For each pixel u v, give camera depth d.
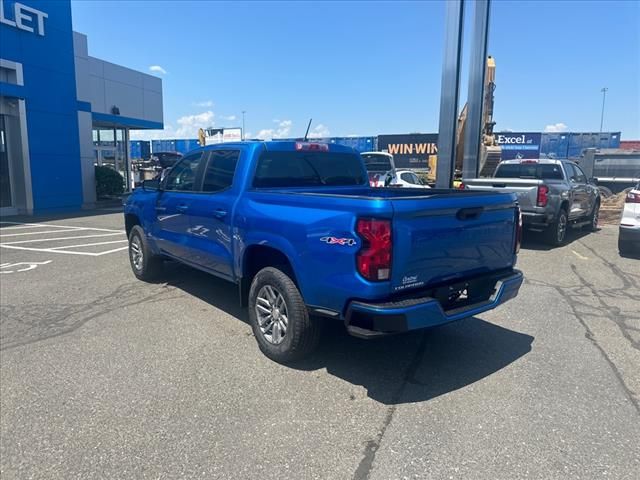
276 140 5.13
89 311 5.77
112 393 3.78
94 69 21.97
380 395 3.73
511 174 12.02
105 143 27.66
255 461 2.93
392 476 2.79
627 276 7.65
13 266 8.20
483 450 3.03
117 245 10.27
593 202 13.03
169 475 2.81
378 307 3.41
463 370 4.18
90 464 2.92
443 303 3.94
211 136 36.69
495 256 4.38
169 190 6.19
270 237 4.22
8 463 2.93
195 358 4.42
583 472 2.81
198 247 5.52
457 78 11.94
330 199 3.71
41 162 16.72
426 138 41.19
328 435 3.20
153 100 26.03
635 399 3.67
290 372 4.13
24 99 15.89
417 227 3.56
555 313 5.75
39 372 4.14
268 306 4.40
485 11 13.19
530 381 3.97
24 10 15.64
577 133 40.88
